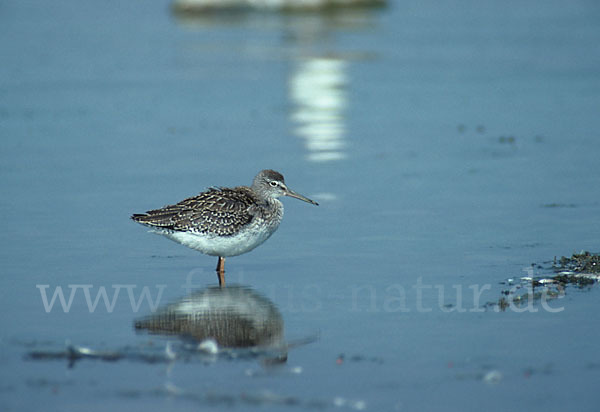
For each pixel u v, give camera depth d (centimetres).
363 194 1930
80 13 5203
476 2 5691
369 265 1462
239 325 1198
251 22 4912
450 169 2147
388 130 2584
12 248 1547
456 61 3700
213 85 3247
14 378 1022
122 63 3675
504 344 1121
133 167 2155
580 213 1755
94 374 1035
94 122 2670
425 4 5609
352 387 1001
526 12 5250
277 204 1505
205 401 967
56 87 3180
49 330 1173
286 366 1059
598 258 1445
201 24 4838
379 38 4325
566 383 1007
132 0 5759
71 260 1492
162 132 2553
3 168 2136
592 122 2639
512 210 1786
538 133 2519
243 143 2417
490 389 995
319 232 1664
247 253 1551
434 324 1195
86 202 1852
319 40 4266
